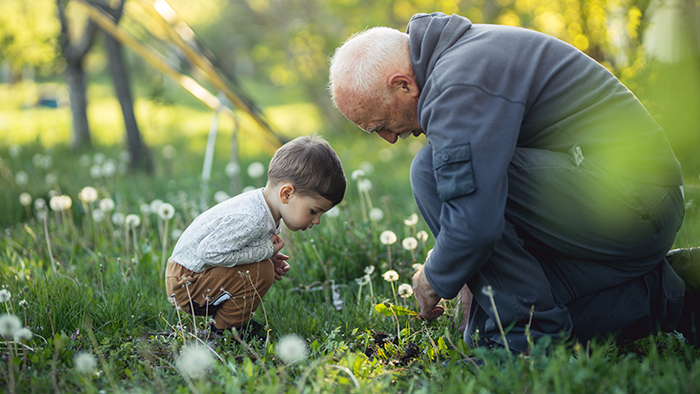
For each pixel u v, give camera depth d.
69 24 10.44
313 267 3.30
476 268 1.94
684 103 4.54
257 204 2.33
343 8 10.92
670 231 2.13
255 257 2.32
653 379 1.75
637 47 5.21
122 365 2.10
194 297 2.40
